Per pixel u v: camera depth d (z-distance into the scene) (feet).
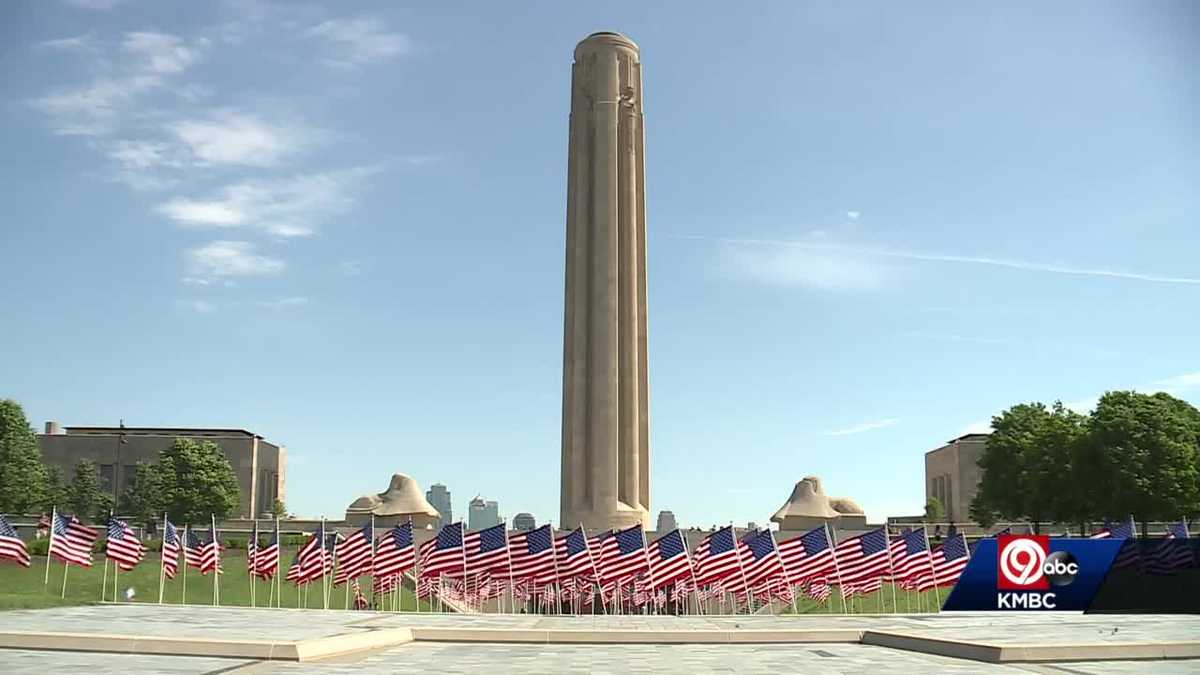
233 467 462.19
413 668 102.22
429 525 385.09
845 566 192.03
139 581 239.09
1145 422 309.42
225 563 276.62
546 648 127.13
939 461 512.22
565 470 354.54
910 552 196.44
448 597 229.25
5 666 98.12
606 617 179.93
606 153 360.28
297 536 334.85
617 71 368.27
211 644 110.63
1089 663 107.45
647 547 191.52
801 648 128.26
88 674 92.12
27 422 378.12
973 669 102.63
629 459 352.49
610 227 355.77
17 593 199.72
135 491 390.42
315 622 150.82
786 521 383.04
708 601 240.12
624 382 357.00
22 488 367.04
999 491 348.79
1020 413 360.07
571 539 195.52
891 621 164.45
